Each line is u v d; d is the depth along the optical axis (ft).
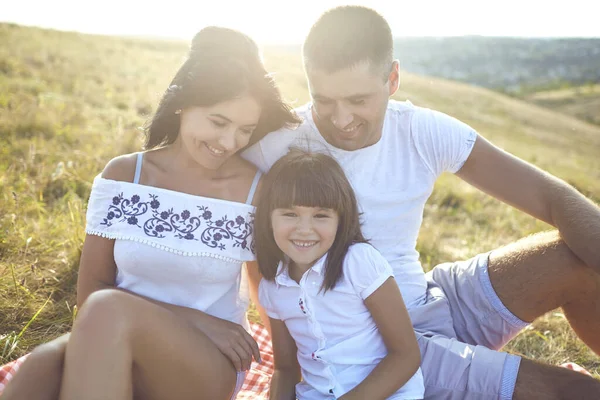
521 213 24.67
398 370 7.72
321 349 8.04
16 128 25.44
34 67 48.06
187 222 8.42
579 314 8.87
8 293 11.64
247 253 8.68
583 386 7.58
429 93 115.14
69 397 6.32
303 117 9.36
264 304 8.65
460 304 9.49
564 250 8.61
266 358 11.23
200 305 8.66
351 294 7.97
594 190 44.52
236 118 7.97
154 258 8.32
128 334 6.71
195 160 8.48
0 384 8.37
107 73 55.01
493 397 7.93
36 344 10.57
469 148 9.18
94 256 8.52
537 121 114.52
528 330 12.74
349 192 8.19
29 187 17.35
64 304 11.94
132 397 6.95
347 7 8.38
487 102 120.67
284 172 8.20
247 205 8.67
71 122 28.94
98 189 8.44
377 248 9.14
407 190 9.10
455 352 8.32
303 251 8.01
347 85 8.27
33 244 13.79
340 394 7.86
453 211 24.73
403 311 7.91
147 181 8.61
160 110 8.44
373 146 9.03
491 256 9.37
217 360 7.77
